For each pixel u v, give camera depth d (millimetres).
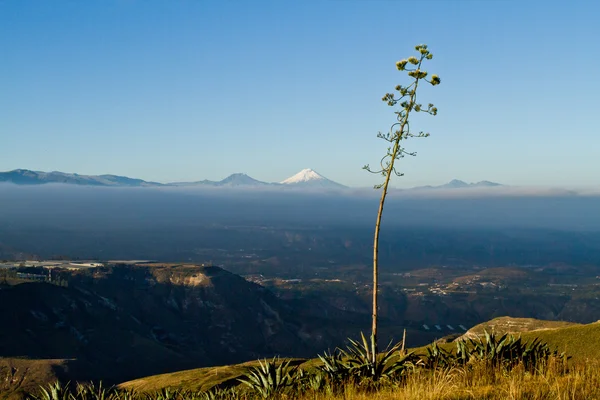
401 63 14867
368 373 14055
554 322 124812
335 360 14773
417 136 15039
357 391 12922
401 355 14836
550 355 14391
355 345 15383
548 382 11312
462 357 14914
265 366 15234
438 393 10875
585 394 10156
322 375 14172
